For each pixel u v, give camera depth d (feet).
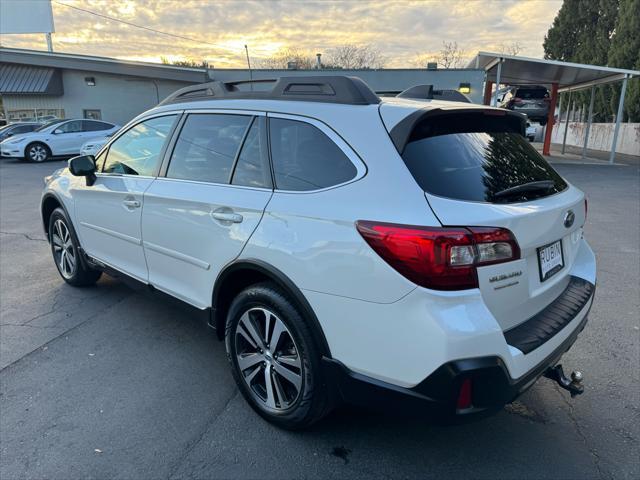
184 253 9.77
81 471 7.54
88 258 13.67
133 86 70.18
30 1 81.56
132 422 8.73
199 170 9.69
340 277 6.85
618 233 22.67
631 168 52.75
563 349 7.44
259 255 7.92
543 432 8.50
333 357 7.23
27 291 14.97
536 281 7.36
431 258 6.06
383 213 6.52
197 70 68.13
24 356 11.00
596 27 87.45
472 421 6.41
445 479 7.42
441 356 6.06
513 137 8.68
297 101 8.34
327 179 7.40
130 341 11.77
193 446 8.13
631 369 10.44
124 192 11.32
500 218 6.41
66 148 57.57
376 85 59.62
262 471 7.58
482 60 57.21
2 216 26.43
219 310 9.27
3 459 7.78
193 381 10.07
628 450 8.02
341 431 8.52
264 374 8.56
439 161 6.93
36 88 66.03
